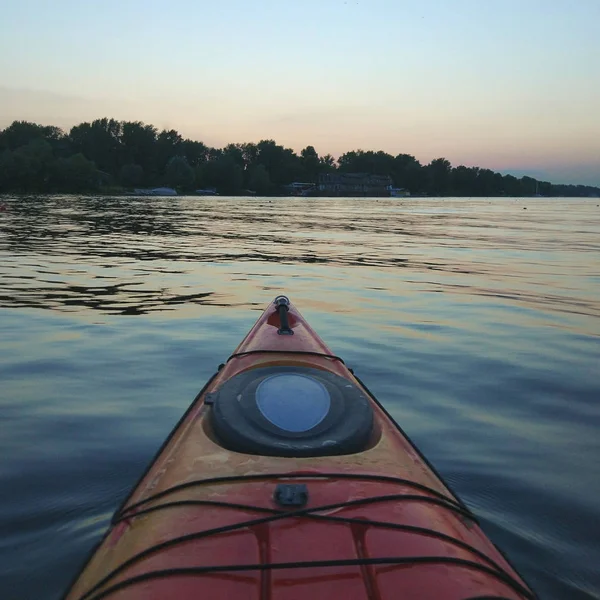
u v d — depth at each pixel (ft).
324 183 369.91
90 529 10.15
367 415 9.34
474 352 21.76
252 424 8.90
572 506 11.31
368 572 6.00
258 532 6.59
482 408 16.47
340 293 32.91
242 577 5.93
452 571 6.16
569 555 9.73
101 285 34.04
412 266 44.78
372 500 7.23
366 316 27.27
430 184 462.19
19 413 15.49
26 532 10.07
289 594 5.68
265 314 17.11
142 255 48.80
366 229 86.99
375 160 453.17
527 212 171.12
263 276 38.58
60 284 34.06
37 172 229.04
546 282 37.47
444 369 19.76
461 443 14.19
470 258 50.55
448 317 27.37
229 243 61.11
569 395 17.53
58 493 11.43
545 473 12.69
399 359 20.76
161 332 23.72
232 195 338.95
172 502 7.35
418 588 5.83
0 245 53.83
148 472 8.86
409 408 16.37
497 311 28.73
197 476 7.88
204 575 5.98
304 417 9.01
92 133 309.22
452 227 95.09
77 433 14.33
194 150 366.43
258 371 10.60
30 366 19.29
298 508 6.97
